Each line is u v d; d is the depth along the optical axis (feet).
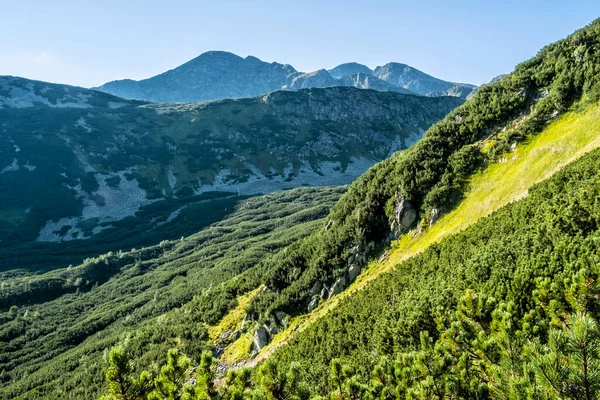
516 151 147.84
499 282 65.10
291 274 187.93
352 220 175.42
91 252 611.88
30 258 572.10
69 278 494.59
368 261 160.86
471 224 122.52
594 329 22.49
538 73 172.55
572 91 151.33
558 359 23.17
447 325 65.51
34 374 279.49
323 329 117.50
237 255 468.75
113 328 335.26
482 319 47.98
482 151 160.25
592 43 164.86
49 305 432.25
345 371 44.73
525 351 28.14
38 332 362.74
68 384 233.96
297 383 38.93
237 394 34.32
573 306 36.47
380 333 86.48
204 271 437.58
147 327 266.16
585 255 46.83
